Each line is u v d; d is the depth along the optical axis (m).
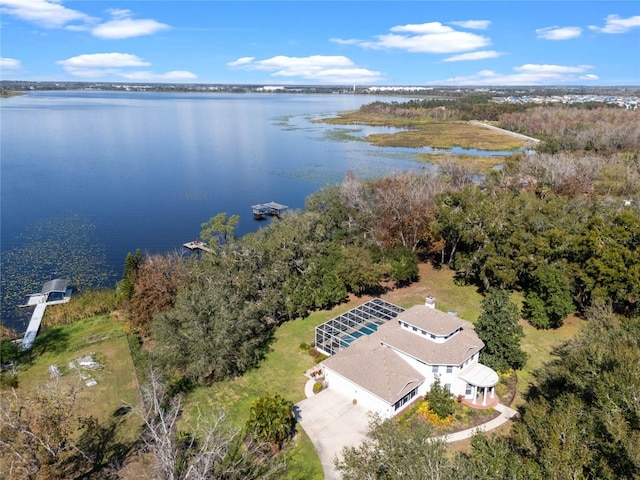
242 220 94.94
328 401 40.06
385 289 62.94
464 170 90.44
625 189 92.38
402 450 24.22
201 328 42.44
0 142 175.88
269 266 54.81
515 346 42.41
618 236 50.75
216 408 39.25
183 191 114.25
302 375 44.09
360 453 26.34
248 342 44.53
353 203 72.88
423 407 38.50
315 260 57.00
